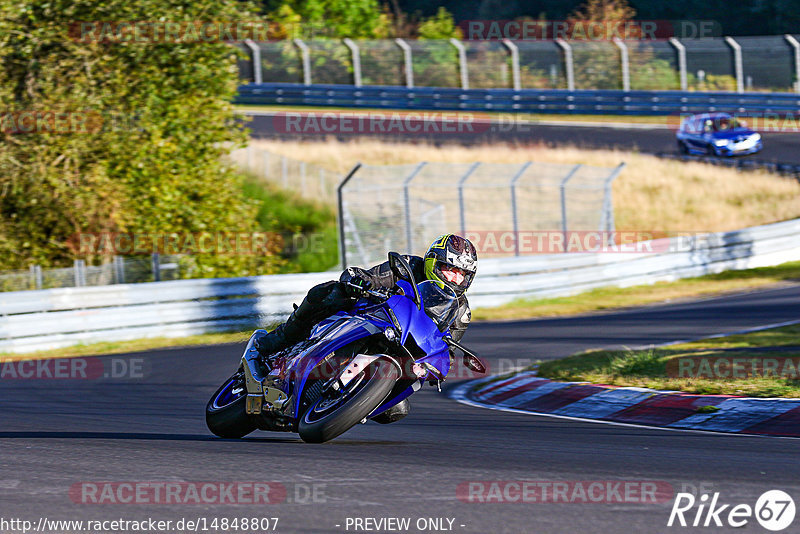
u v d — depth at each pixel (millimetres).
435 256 21484
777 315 57094
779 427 25562
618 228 109375
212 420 24438
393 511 15648
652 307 70938
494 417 29781
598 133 138500
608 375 34250
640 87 159625
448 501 16359
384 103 148500
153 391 37969
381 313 21281
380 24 185375
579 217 109062
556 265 78375
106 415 30750
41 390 38500
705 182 120438
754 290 78250
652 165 124250
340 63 159625
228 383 25250
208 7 78500
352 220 98438
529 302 75750
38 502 16234
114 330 58906
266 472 18797
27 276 63531
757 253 91562
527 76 159750
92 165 75312
